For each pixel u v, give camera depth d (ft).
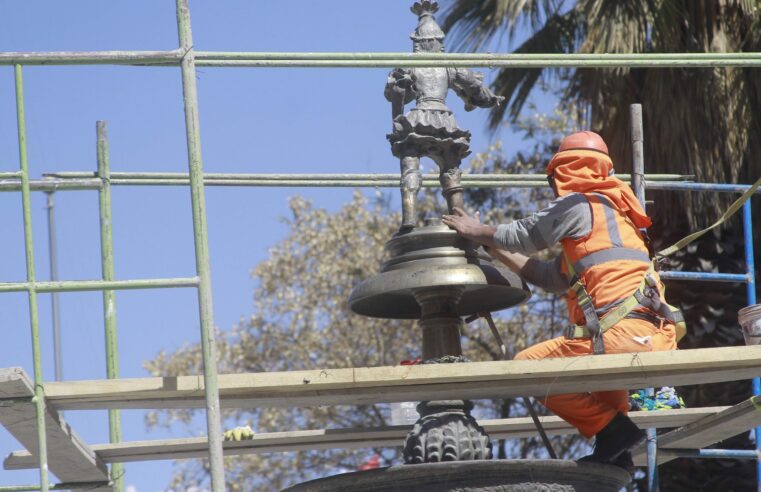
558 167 22.74
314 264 80.38
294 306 78.43
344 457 73.56
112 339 28.89
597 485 21.88
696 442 29.45
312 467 73.87
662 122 48.06
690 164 47.62
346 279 79.25
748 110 47.93
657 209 46.32
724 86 47.96
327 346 77.87
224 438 26.21
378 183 31.04
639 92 48.96
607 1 49.55
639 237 22.49
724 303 45.06
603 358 19.88
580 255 21.86
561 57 21.74
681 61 22.09
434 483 21.21
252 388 20.07
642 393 28.73
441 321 23.38
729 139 47.75
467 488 21.12
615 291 21.43
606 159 22.71
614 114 49.21
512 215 74.95
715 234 46.03
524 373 19.88
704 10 48.93
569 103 62.03
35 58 20.67
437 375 19.86
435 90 24.40
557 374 20.10
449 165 24.18
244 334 79.15
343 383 19.93
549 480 21.31
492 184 31.14
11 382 19.47
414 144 24.12
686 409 26.86
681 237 45.91
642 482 49.55
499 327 73.00
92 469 26.89
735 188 31.83
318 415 73.87
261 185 30.58
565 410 22.36
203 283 20.06
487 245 22.89
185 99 20.58
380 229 80.48
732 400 43.52
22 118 20.79
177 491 78.79
